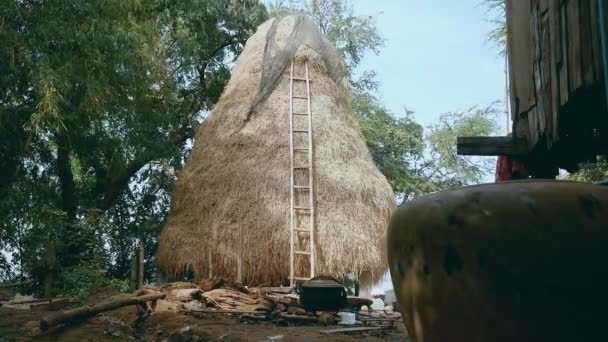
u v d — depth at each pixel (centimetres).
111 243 1995
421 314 207
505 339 186
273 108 1641
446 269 197
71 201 1694
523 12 539
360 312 1194
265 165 1539
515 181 204
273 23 1803
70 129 1427
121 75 1422
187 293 1076
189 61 2016
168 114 1816
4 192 1378
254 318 987
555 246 183
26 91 1315
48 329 741
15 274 1513
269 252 1440
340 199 1507
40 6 1245
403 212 222
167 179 2059
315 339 802
